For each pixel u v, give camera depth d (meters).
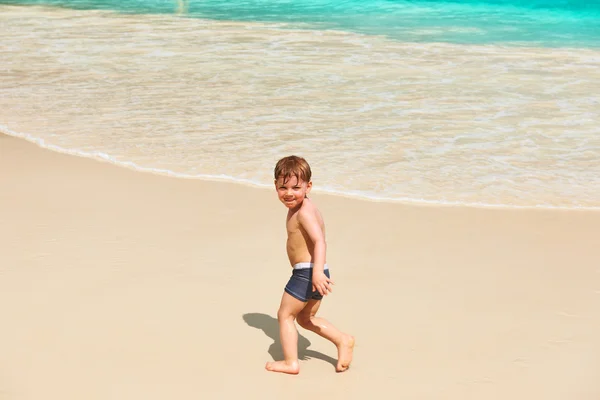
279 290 5.11
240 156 8.07
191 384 3.97
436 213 6.57
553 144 8.59
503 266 5.53
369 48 14.34
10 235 5.98
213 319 4.69
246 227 6.20
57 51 13.95
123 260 5.53
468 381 4.03
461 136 8.84
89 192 7.01
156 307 4.82
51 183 7.25
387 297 5.01
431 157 8.09
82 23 17.53
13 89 11.08
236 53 13.72
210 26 17.05
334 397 3.87
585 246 5.92
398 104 10.23
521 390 3.95
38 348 4.29
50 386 3.91
